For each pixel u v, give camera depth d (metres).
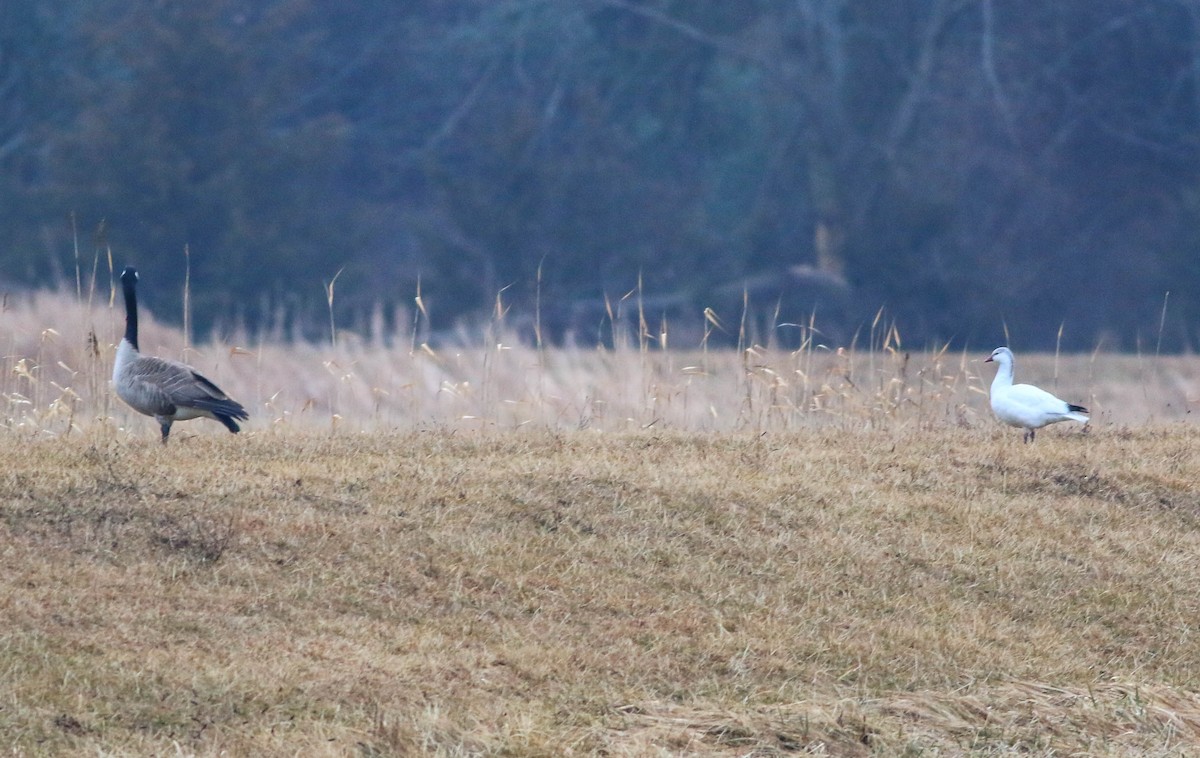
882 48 134.25
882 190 132.75
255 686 26.22
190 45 130.00
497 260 133.75
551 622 30.38
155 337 70.12
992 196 135.12
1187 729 28.19
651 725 26.59
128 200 125.69
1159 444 45.69
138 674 26.11
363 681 26.86
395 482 36.03
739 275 135.62
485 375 53.94
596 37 144.38
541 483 36.66
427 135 145.88
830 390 50.41
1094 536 37.38
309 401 48.72
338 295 129.62
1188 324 133.12
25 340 63.62
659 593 32.19
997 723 27.86
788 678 29.25
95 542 31.06
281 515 33.22
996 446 44.28
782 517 36.38
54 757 23.59
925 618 32.59
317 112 146.00
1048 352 131.12
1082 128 136.25
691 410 53.50
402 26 147.75
